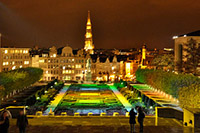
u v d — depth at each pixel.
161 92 97.38
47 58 174.62
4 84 80.44
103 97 88.06
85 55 186.12
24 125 27.62
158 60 135.75
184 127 33.28
